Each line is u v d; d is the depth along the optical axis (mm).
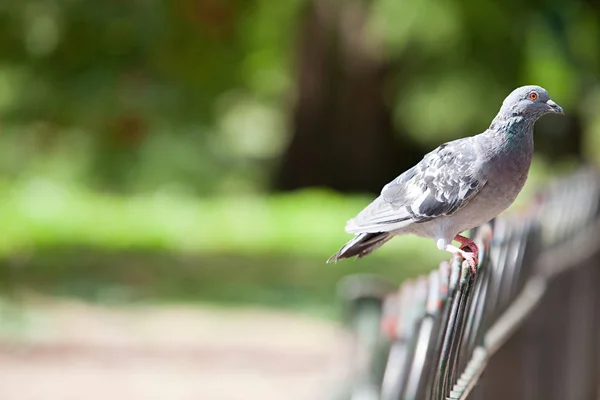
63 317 13000
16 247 18719
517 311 5906
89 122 22125
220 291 15258
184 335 12188
